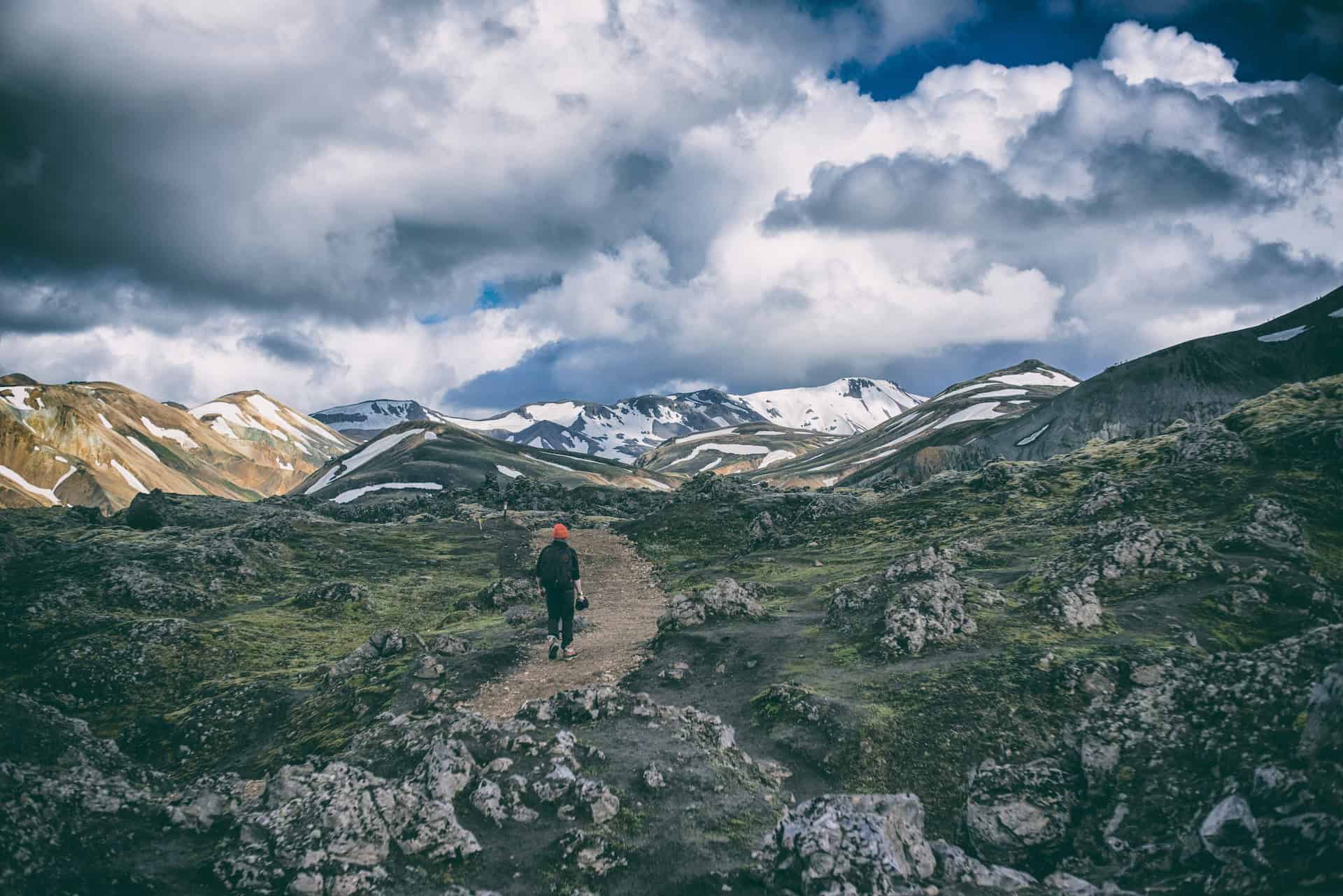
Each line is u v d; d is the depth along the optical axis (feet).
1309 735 30.83
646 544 141.28
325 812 29.37
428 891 27.20
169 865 27.68
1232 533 71.61
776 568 108.17
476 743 38.91
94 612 90.99
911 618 59.93
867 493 170.40
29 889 24.49
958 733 44.83
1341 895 24.75
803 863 27.32
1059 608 59.41
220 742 59.06
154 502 156.46
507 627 83.76
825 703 49.16
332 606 104.47
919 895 26.63
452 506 220.43
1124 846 33.19
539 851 30.25
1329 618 55.62
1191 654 49.32
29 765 31.96
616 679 60.39
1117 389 643.86
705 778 37.19
